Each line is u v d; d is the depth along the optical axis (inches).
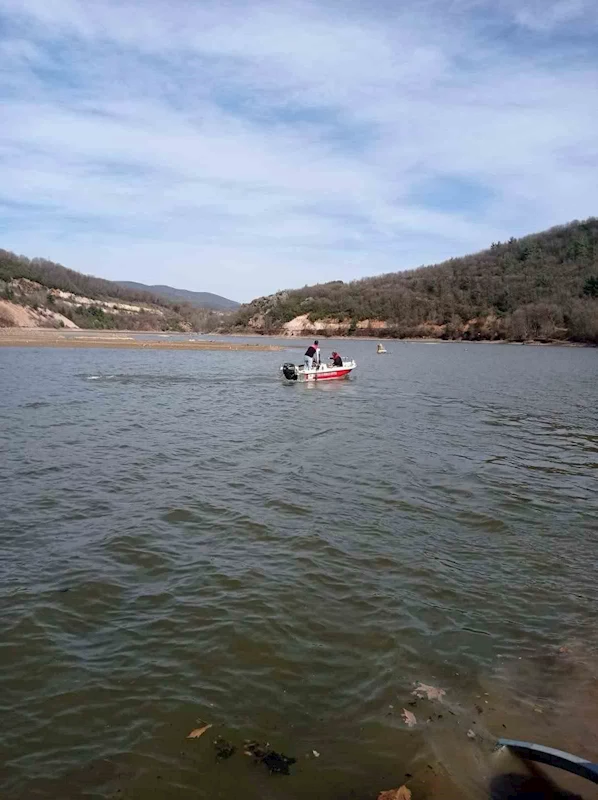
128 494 464.4
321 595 303.4
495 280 6018.7
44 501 441.4
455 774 185.2
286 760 190.2
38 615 277.0
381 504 453.7
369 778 182.9
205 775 183.5
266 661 245.0
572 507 458.0
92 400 1017.5
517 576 332.8
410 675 237.5
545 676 238.7
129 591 303.6
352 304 6097.4
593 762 189.6
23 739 198.7
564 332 4589.1
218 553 353.4
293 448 652.7
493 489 501.0
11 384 1220.5
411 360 2532.0
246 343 3971.5
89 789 177.8
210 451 627.2
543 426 838.5
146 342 3484.3
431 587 315.6
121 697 220.8
